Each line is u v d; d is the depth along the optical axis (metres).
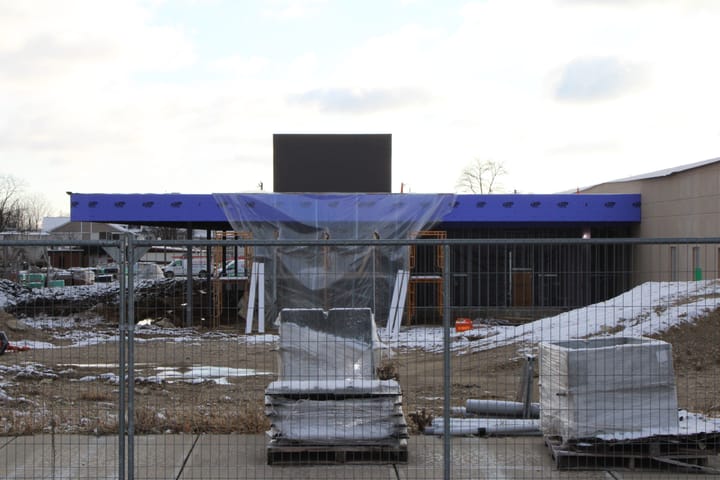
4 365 14.63
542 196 25.88
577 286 9.34
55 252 40.09
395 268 21.47
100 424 9.32
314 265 20.86
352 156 26.09
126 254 6.62
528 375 9.70
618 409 7.48
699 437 7.40
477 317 17.47
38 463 7.63
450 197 22.41
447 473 6.67
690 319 15.15
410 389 12.60
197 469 7.43
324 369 8.07
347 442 7.56
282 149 26.06
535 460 7.76
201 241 6.61
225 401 11.55
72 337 9.73
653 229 26.78
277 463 7.58
